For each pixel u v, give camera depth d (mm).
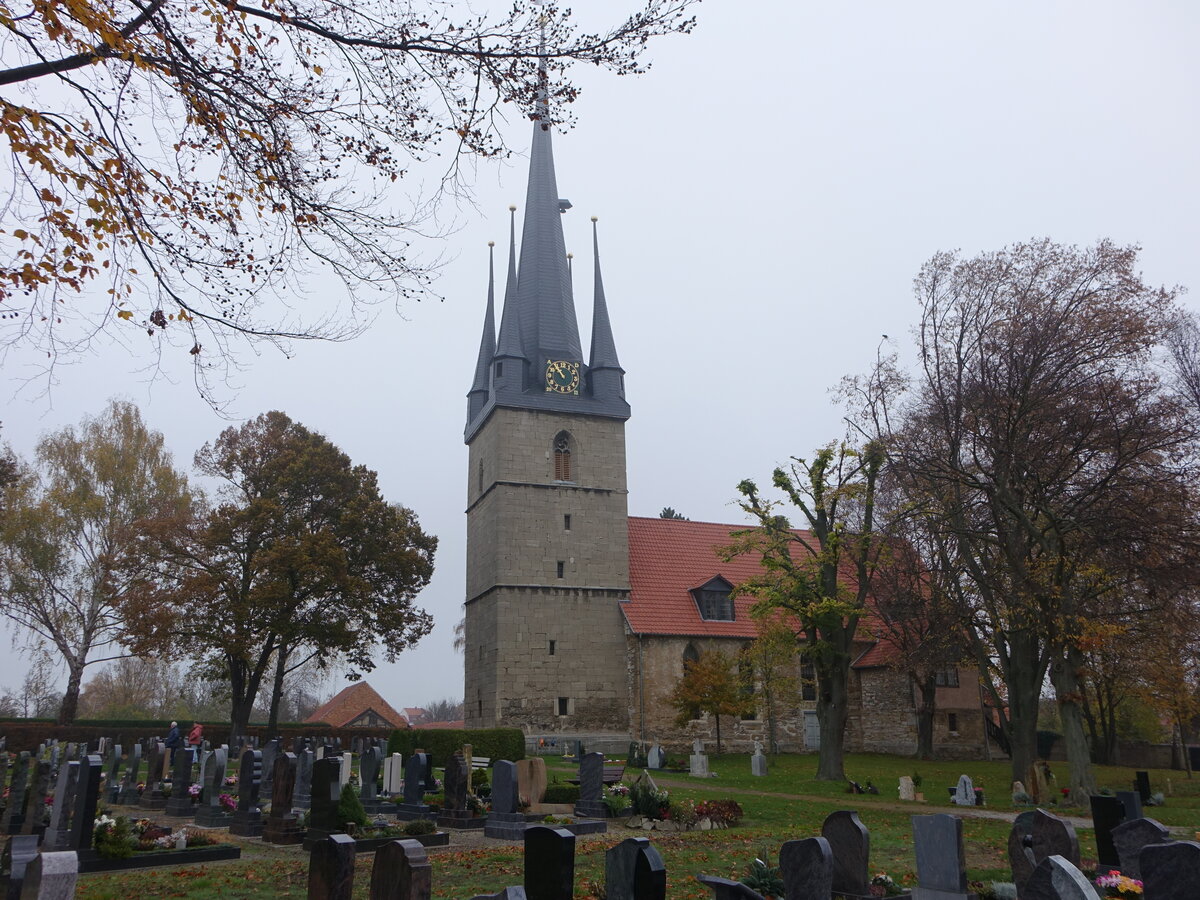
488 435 47438
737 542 36062
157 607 40250
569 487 46094
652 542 50031
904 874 13531
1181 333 30828
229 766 32469
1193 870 7328
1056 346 26875
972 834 19078
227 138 9430
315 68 9656
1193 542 24484
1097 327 27016
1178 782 38156
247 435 46219
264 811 18016
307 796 19969
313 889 8766
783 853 9336
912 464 30031
